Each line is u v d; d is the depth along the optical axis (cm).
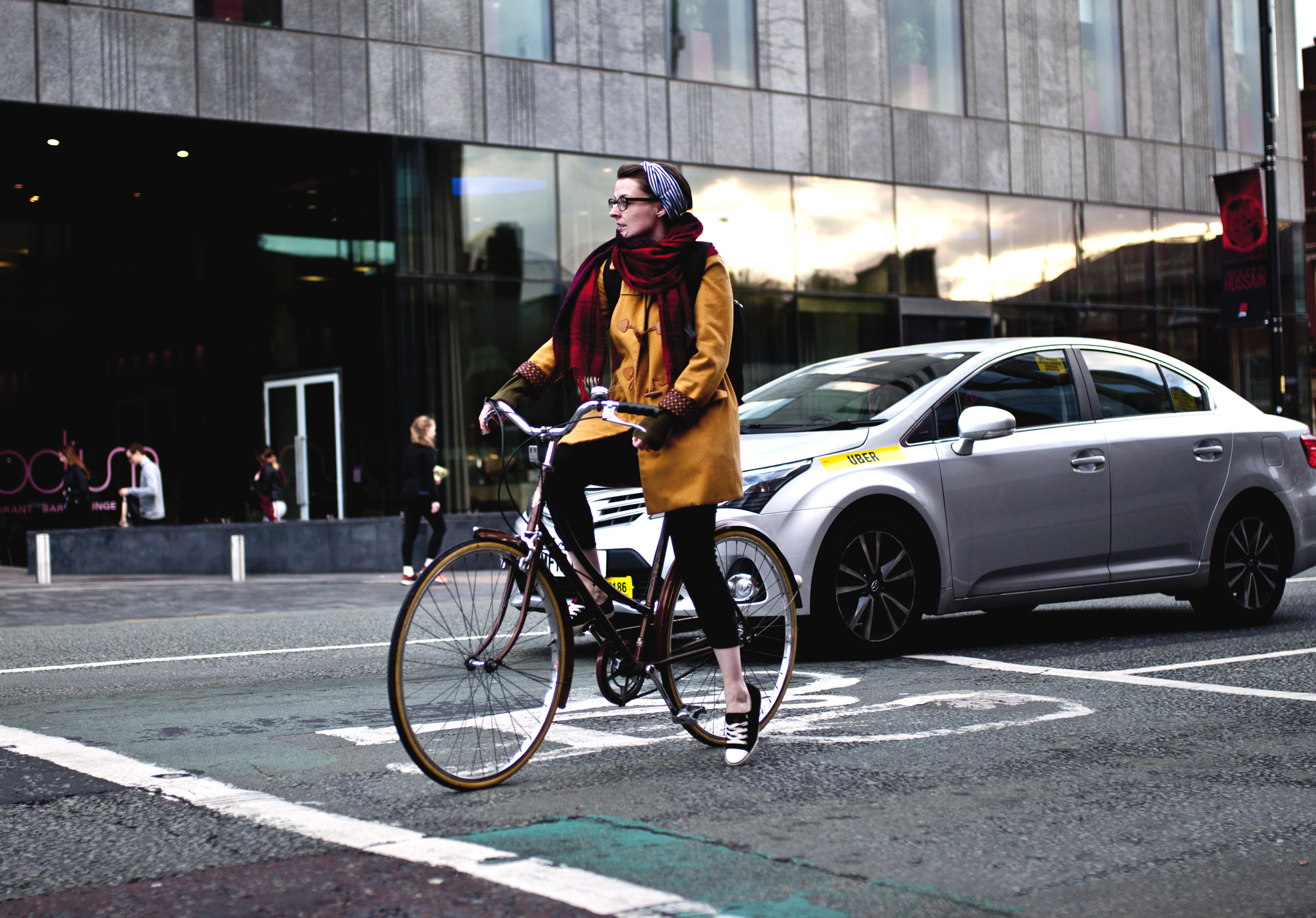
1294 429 888
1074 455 775
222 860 346
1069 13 2553
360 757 475
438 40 1902
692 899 310
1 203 2158
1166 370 855
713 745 485
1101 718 535
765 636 509
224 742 509
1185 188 2698
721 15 2144
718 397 447
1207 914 304
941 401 752
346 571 1766
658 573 469
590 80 2017
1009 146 2453
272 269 2078
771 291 2170
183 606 1202
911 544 723
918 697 586
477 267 1928
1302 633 812
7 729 545
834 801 404
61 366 2353
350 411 1964
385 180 1873
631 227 441
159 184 2056
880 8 2303
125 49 1691
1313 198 5041
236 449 2195
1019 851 352
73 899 318
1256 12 2853
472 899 310
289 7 1800
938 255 2355
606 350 457
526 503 1966
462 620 423
